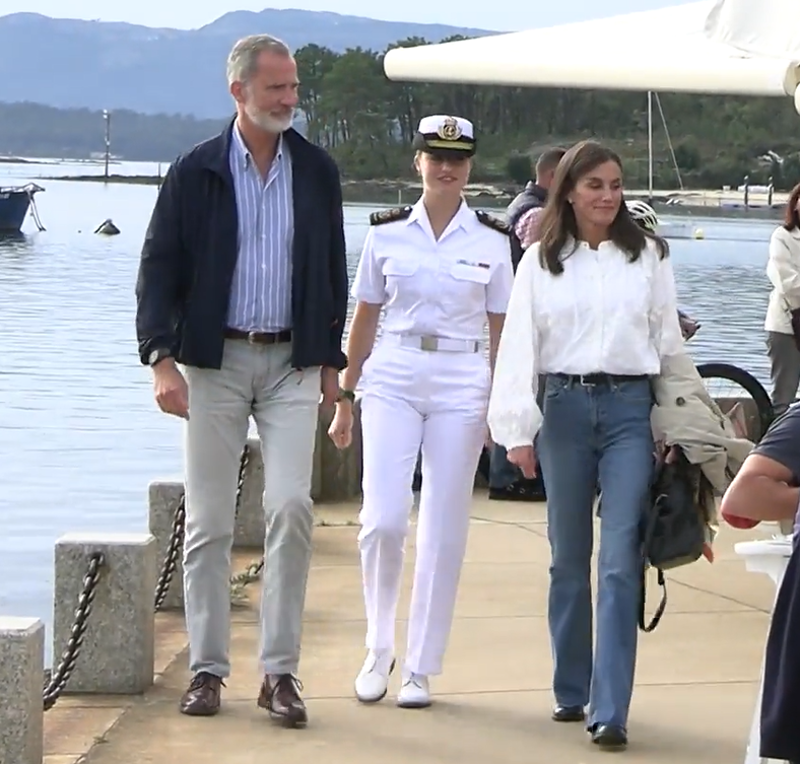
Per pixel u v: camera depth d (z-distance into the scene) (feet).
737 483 21.34
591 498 30.99
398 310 32.55
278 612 31.73
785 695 19.81
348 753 30.17
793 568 19.98
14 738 28.07
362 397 32.99
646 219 37.70
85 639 33.71
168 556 40.78
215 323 30.91
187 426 31.63
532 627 39.47
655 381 30.45
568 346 30.30
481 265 32.32
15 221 339.98
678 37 38.68
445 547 32.78
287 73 30.66
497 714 32.63
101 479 79.97
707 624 39.99
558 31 41.57
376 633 33.42
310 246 31.14
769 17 36.11
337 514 52.75
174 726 31.68
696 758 29.99
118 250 301.43
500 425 30.35
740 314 117.19
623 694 30.17
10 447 88.94
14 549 63.82
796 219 54.34
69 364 127.44
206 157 31.01
